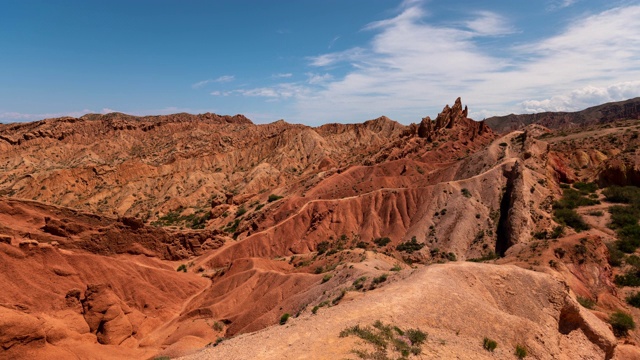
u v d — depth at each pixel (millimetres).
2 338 42031
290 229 111625
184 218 164250
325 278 65062
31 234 81625
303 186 147875
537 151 117375
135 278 77062
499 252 86938
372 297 34938
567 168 120750
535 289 40906
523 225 84188
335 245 105062
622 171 106625
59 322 52906
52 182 189000
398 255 94062
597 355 37500
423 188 112562
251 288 76312
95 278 71375
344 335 27000
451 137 167500
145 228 98438
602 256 64625
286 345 26969
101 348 53719
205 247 108562
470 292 38094
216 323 67562
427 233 99312
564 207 93375
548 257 62312
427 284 36938
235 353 27047
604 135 163625
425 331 29719
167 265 96312
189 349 54750
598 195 102438
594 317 41938
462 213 98938
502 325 32688
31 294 58000
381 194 116750
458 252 90750
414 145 163000
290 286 70125
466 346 29000
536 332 32469
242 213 142375
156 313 73438
